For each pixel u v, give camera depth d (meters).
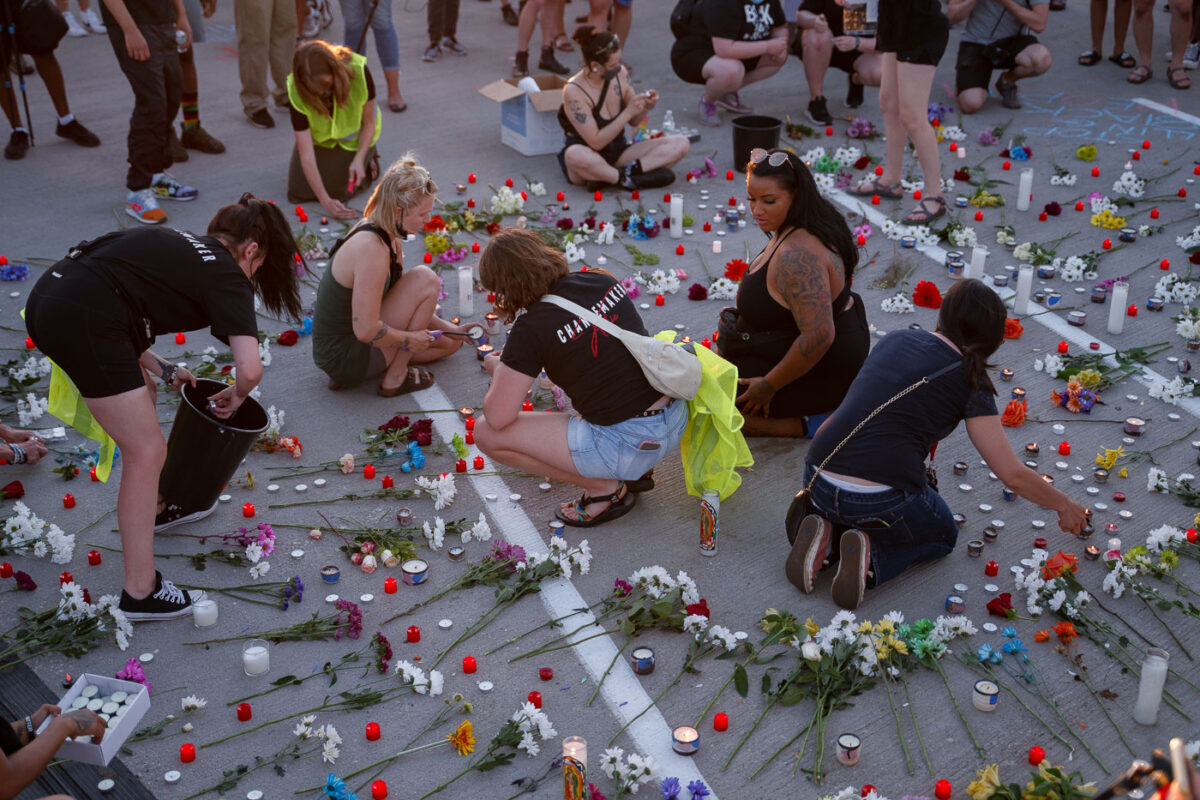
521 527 4.61
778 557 4.43
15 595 4.15
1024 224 7.46
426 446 5.09
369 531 4.48
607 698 3.73
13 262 6.73
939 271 6.84
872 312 6.32
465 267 6.18
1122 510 4.64
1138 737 3.55
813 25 9.02
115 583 4.24
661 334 4.82
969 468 4.98
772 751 3.53
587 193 8.01
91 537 4.49
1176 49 9.97
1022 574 4.21
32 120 9.12
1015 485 4.02
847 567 4.00
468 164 8.48
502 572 4.27
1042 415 5.34
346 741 3.55
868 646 3.76
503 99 8.40
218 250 3.94
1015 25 9.32
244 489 4.79
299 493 4.78
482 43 11.54
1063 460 4.99
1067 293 6.53
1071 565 4.16
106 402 3.76
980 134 8.84
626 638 3.98
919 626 3.92
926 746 3.54
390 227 5.06
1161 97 9.86
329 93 7.22
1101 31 10.51
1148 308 6.30
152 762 3.44
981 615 4.10
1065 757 3.49
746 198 7.97
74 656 3.86
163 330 3.92
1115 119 9.37
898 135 7.63
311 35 11.28
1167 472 4.91
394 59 9.41
